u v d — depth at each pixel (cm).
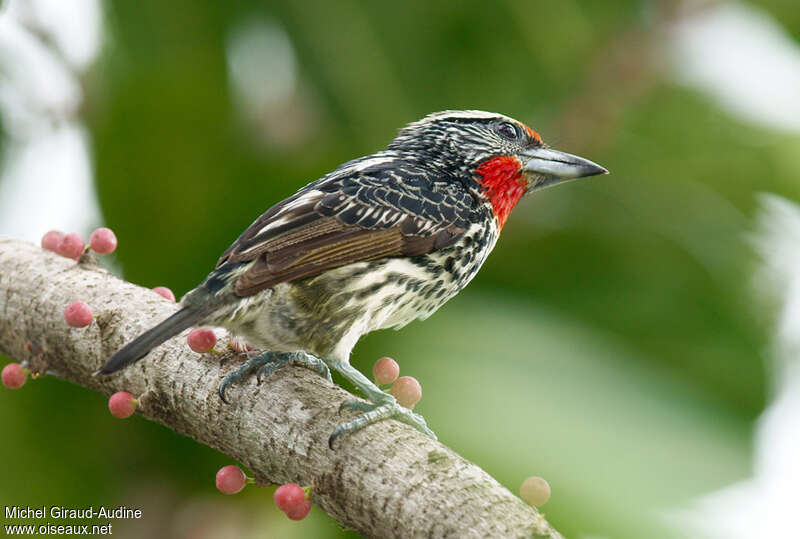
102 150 1030
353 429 632
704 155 1147
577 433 747
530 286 1029
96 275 809
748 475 782
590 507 680
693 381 958
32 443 980
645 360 906
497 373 810
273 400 677
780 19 1145
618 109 1141
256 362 705
